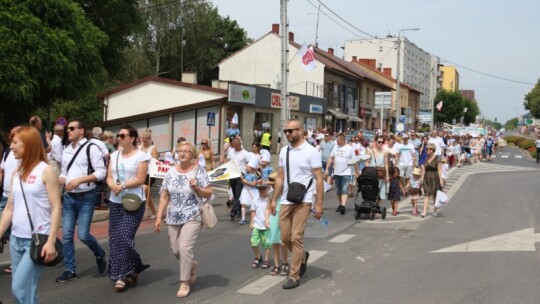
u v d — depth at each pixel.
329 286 6.69
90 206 6.95
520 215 12.68
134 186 6.43
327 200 15.86
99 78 22.12
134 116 29.03
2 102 17.05
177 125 28.77
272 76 43.28
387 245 9.21
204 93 29.53
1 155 7.66
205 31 48.19
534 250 8.70
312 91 42.09
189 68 49.91
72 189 6.62
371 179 11.92
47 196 4.79
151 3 45.41
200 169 6.32
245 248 9.03
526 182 21.97
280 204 6.90
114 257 6.43
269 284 6.80
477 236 10.00
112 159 6.57
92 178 6.63
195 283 6.83
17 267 4.75
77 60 16.98
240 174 10.77
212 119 24.12
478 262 7.91
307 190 6.70
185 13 46.78
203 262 7.99
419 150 21.89
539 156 38.56
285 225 6.78
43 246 4.62
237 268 7.64
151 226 11.12
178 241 6.36
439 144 18.16
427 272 7.35
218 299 6.15
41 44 15.53
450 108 89.75
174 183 6.29
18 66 15.18
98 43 17.73
